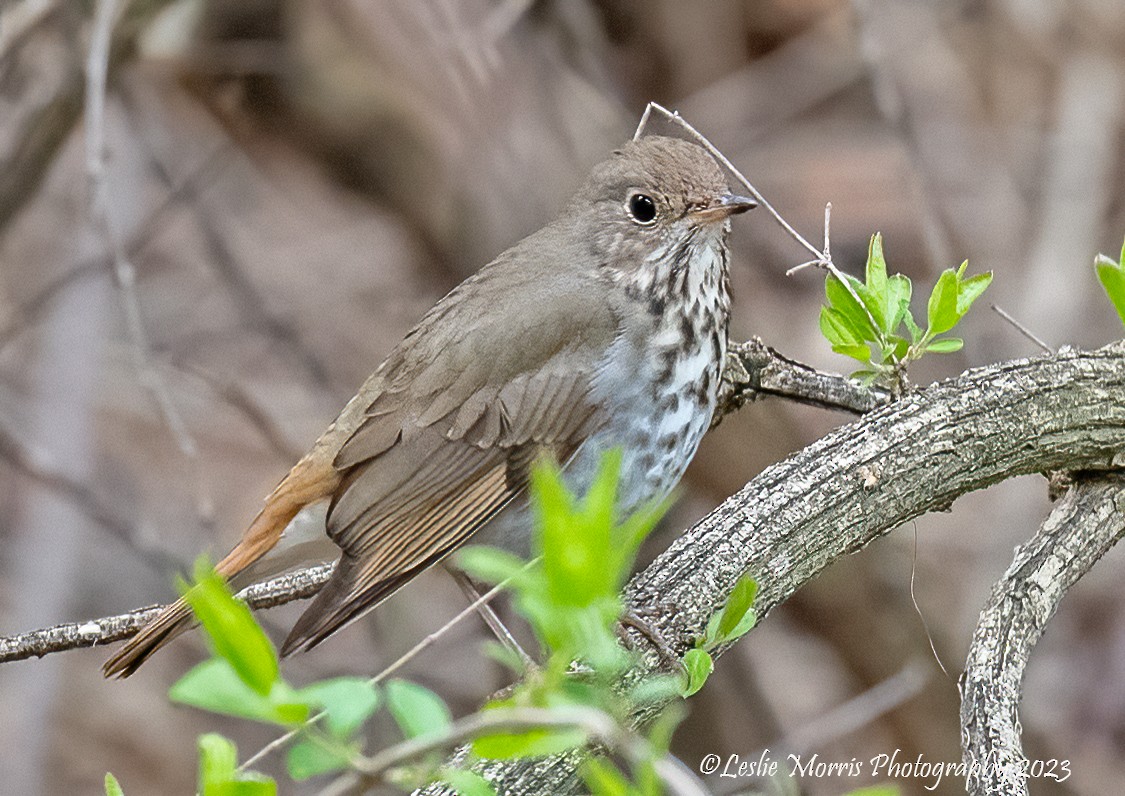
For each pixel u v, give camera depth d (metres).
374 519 8.38
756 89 15.52
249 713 4.40
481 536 8.56
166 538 14.12
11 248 14.73
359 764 4.51
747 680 12.40
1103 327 14.97
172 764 13.70
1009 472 7.65
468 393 8.48
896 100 13.22
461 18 11.92
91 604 13.70
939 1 16.33
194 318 14.93
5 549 13.91
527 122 11.81
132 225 14.04
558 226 8.93
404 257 14.91
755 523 7.30
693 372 8.42
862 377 7.72
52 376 13.20
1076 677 14.17
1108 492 7.78
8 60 12.15
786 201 15.66
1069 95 15.95
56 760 13.54
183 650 14.25
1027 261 15.30
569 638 4.61
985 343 14.82
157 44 12.18
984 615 7.46
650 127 14.41
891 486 7.43
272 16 12.45
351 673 13.17
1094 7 16.30
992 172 16.05
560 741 4.72
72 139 14.00
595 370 8.42
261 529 8.54
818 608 11.80
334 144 12.47
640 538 5.00
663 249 8.43
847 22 15.81
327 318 14.98
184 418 14.52
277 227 15.52
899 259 15.40
